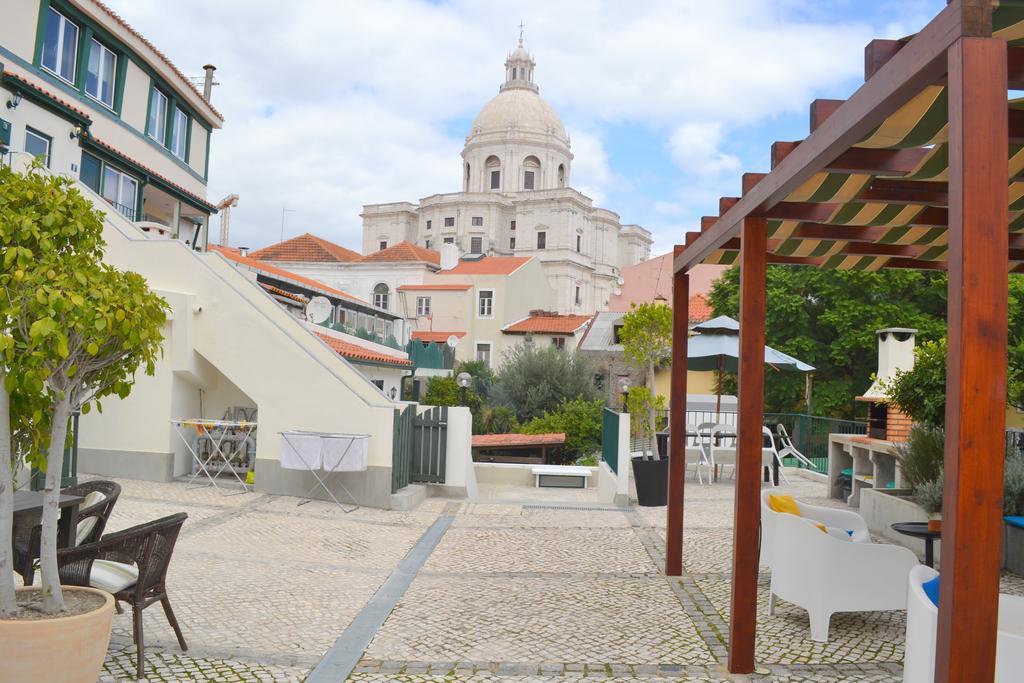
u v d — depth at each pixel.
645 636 5.83
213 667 4.95
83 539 5.50
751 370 5.35
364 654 5.32
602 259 98.00
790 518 6.13
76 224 4.23
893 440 11.93
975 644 2.71
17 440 4.62
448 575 7.68
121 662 4.95
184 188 22.25
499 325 56.50
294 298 22.89
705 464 15.28
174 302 12.62
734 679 4.99
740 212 5.65
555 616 6.31
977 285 2.69
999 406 2.70
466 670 5.06
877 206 5.55
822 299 30.70
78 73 17.03
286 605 6.43
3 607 3.95
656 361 14.37
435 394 35.41
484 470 19.05
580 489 18.27
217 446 12.55
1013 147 4.44
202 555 8.04
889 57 3.35
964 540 2.71
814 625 5.77
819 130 4.04
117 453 12.68
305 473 12.03
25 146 14.88
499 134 99.50
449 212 95.81
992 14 2.81
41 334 3.76
